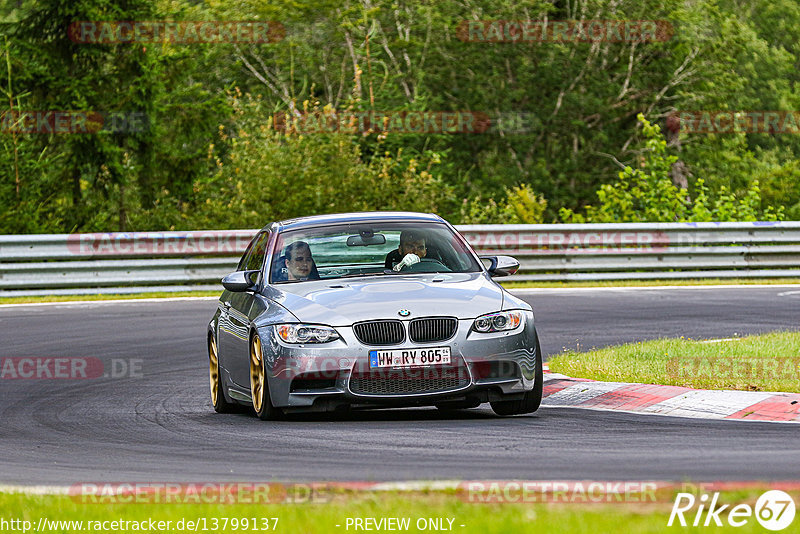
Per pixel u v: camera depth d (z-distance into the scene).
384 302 30.80
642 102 156.25
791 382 34.56
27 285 69.50
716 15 159.75
